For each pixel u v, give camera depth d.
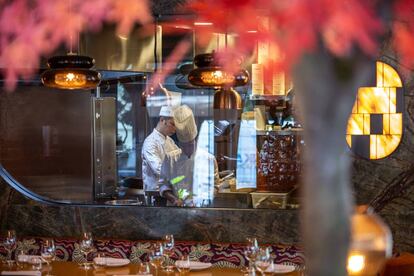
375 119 5.49
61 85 4.35
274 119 6.00
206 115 6.39
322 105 0.52
